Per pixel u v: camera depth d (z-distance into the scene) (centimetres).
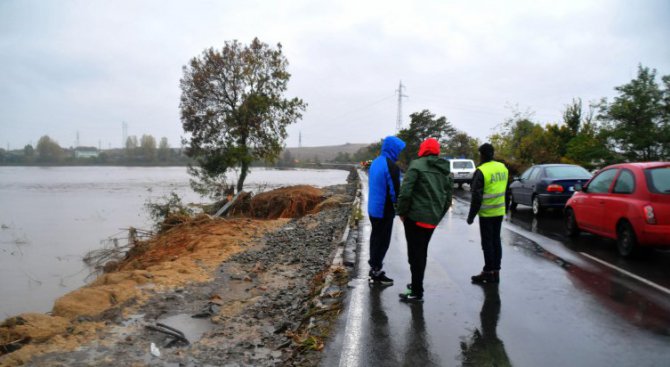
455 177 2592
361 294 636
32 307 964
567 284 670
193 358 468
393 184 653
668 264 779
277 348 499
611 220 862
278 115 2945
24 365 434
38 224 2348
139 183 5638
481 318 538
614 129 1745
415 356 441
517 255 866
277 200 2388
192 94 2836
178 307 617
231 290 714
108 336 509
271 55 2909
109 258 1509
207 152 2912
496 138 3108
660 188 766
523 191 1523
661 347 452
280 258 938
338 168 9969
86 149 15525
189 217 1862
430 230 588
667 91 1662
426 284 682
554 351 446
